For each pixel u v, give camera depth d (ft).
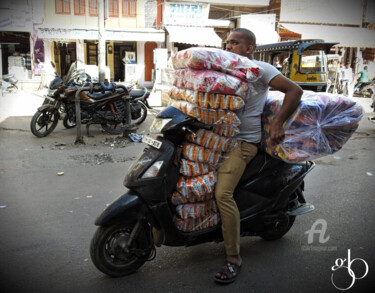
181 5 56.39
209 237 8.60
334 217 11.99
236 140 8.22
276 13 63.72
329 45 35.09
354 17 65.21
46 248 9.62
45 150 20.08
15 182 14.78
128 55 58.75
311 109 7.95
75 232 10.55
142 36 51.90
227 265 8.31
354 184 15.43
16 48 56.54
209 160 7.97
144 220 8.23
